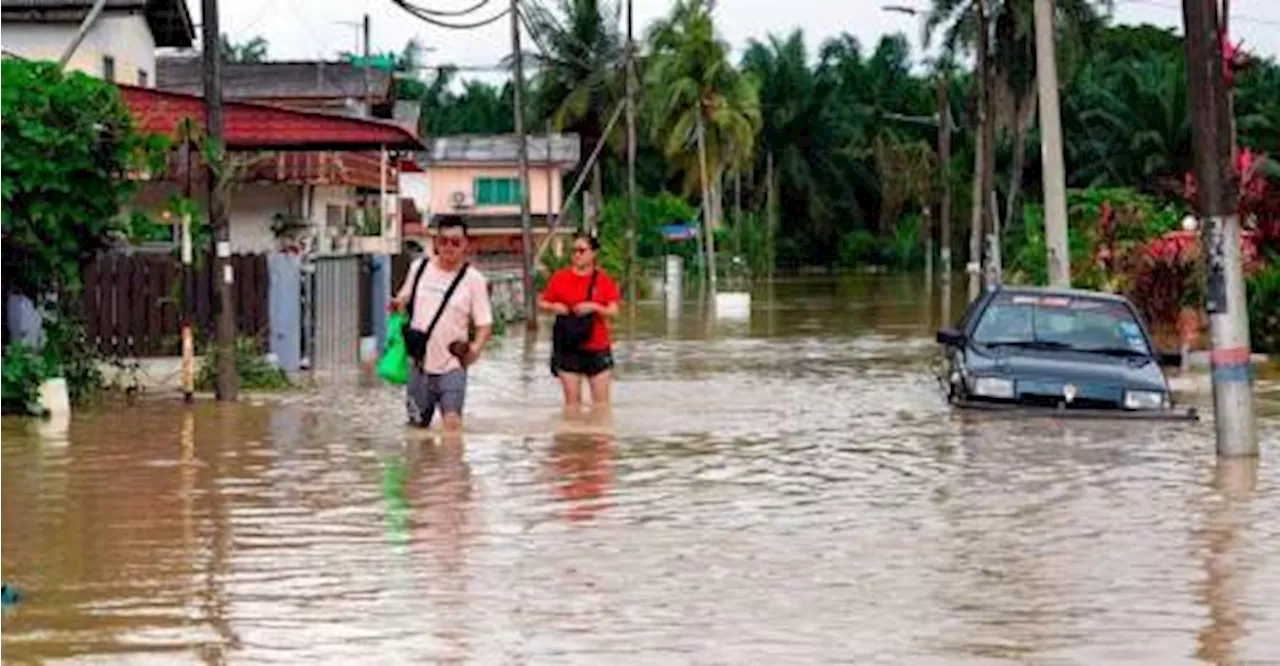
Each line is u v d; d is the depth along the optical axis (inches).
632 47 4510.3
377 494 929.5
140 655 589.0
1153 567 728.3
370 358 2028.8
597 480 981.2
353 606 660.1
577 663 577.3
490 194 5398.6
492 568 729.0
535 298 2837.1
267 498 917.2
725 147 5236.2
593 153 4896.7
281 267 1752.0
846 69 7731.3
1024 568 727.7
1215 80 1085.8
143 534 812.6
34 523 843.4
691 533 811.4
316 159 2372.0
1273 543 781.3
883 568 727.7
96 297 1616.6
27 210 1318.9
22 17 2222.0
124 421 1295.5
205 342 1632.6
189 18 2519.7
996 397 1309.1
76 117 1316.4
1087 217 2856.8
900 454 1095.0
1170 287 2170.3
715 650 592.7
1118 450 1109.7
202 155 1523.1
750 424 1267.2
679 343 2293.3
